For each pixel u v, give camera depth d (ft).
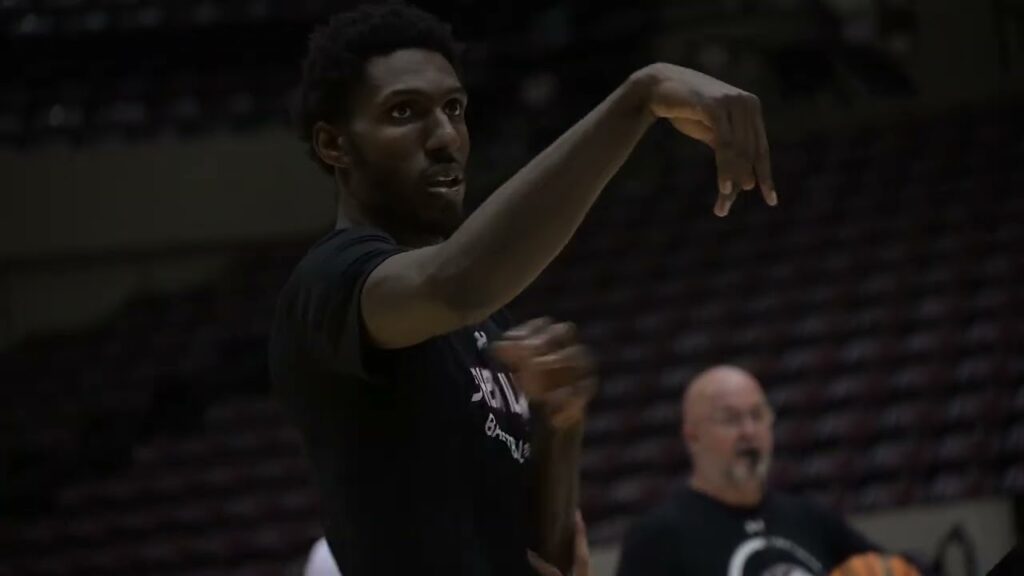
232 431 46.50
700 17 56.34
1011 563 7.47
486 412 7.13
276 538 40.93
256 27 57.88
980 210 45.62
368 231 6.89
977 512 30.32
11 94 55.72
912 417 37.86
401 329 6.25
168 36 57.57
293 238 55.01
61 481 46.34
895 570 18.70
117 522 43.09
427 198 7.18
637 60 56.70
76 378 50.80
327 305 6.51
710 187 51.80
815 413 39.06
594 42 57.47
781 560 19.10
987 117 51.21
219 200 54.80
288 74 57.16
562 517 7.06
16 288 55.01
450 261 5.95
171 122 54.95
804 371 40.88
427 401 6.92
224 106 55.67
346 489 7.00
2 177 53.98
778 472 36.86
